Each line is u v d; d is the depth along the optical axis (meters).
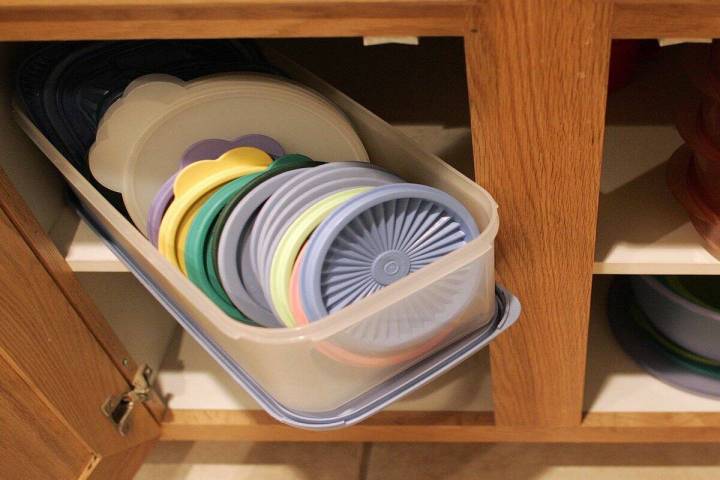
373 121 0.72
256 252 0.62
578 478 1.00
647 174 0.79
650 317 0.94
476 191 0.62
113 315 0.92
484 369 0.99
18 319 0.71
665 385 0.95
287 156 0.67
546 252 0.69
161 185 0.75
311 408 0.63
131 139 0.72
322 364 0.59
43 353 0.75
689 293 0.92
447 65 0.98
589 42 0.52
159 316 1.03
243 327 0.56
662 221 0.74
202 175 0.67
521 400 0.89
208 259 0.65
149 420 0.95
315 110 0.72
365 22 0.53
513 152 0.60
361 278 0.59
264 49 0.82
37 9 0.54
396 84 0.96
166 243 0.67
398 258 0.59
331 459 1.05
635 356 0.97
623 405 0.93
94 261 0.78
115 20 0.54
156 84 0.70
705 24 0.51
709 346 0.90
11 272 0.69
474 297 0.62
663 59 0.92
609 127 0.85
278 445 1.07
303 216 0.59
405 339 0.61
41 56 0.79
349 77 0.98
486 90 0.56
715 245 0.70
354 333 0.57
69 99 0.78
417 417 0.95
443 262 0.57
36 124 0.77
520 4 0.51
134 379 0.90
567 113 0.57
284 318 0.60
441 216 0.60
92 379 0.83
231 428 0.98
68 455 0.82
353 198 0.56
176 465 1.07
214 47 0.81
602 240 0.74
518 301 0.68
